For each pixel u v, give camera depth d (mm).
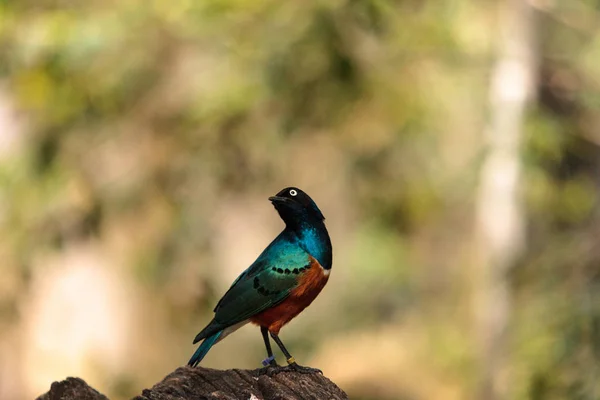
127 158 17031
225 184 17484
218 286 18219
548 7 16656
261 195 18078
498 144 16531
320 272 7570
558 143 16500
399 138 17406
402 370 19688
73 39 15727
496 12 17234
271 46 15750
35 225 17031
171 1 15688
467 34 16891
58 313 17891
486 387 15945
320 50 15641
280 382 6551
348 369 20188
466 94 17359
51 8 16156
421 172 18234
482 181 17031
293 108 16203
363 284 20828
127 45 16125
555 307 13648
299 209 7586
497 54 16703
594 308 13406
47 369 18047
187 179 17219
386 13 15695
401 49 16297
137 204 17266
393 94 16469
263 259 7602
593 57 17219
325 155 17859
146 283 17609
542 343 13406
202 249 17734
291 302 7492
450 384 18562
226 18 15773
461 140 17812
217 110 16109
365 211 19031
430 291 20609
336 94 16016
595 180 17219
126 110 16734
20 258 17156
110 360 18109
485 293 16547
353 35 15844
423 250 20375
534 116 16453
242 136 16609
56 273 17656
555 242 14586
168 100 16703
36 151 16625
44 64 15867
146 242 17438
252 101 15984
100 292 17781
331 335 20969
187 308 18156
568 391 13086
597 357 13164
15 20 15852
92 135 16672
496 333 15547
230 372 6414
